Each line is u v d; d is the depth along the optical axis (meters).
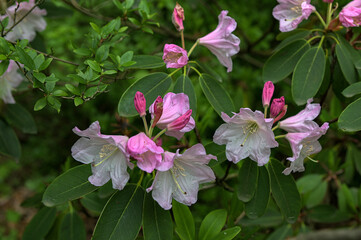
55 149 1.85
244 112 0.60
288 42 0.77
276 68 0.75
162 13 1.26
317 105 0.64
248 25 1.36
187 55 0.67
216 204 1.08
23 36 0.80
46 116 1.81
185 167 0.61
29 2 0.77
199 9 1.30
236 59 1.34
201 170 0.61
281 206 0.68
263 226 0.91
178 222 0.67
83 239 0.86
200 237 0.67
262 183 0.68
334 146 0.98
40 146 1.83
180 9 0.69
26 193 1.89
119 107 0.66
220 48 0.70
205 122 0.80
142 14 0.79
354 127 0.65
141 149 0.57
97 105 1.65
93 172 0.60
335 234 0.45
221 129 0.63
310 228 0.94
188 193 0.61
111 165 0.60
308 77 0.71
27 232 0.85
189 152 0.59
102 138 0.58
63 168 0.94
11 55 0.65
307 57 0.72
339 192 0.98
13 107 0.90
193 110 0.67
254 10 1.50
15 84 0.82
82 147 0.60
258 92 1.39
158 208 0.63
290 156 0.66
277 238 0.89
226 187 0.79
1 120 0.90
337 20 0.73
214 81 0.71
